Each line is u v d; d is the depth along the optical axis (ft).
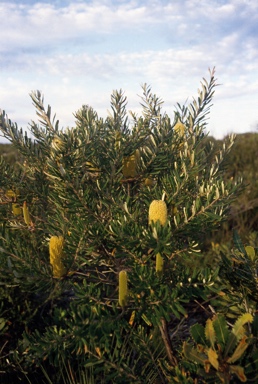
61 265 2.71
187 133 3.40
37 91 2.97
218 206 2.68
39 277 2.69
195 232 2.73
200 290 2.56
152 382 3.05
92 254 2.95
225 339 2.43
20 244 2.93
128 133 3.22
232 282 3.11
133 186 3.23
